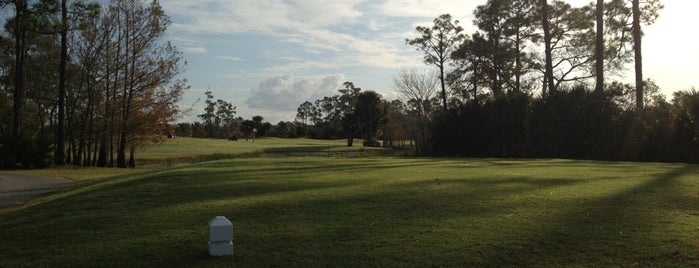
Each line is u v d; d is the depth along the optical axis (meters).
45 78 39.97
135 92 37.94
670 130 26.19
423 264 5.82
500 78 46.22
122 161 37.72
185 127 124.81
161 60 38.09
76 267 5.96
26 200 14.33
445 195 10.33
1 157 29.42
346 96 112.94
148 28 37.28
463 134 36.50
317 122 141.50
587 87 32.28
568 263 5.78
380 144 91.44
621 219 7.78
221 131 132.75
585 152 29.75
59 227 8.15
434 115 46.00
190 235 7.23
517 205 9.03
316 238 6.95
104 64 37.00
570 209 8.60
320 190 11.42
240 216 8.49
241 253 6.30
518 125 33.53
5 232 8.02
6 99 37.81
